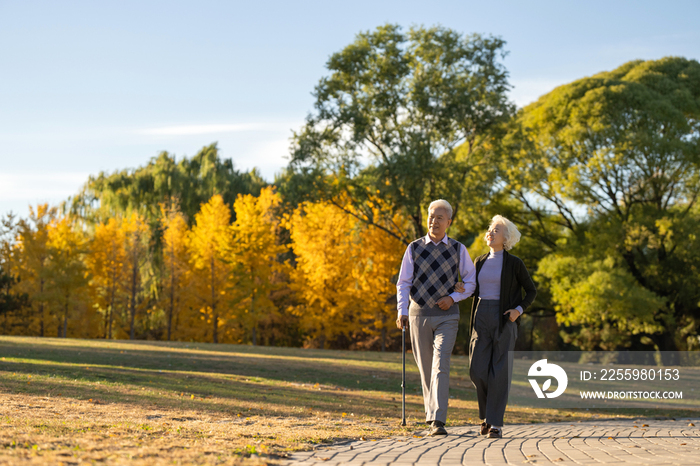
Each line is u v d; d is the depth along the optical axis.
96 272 38.81
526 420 7.48
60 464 2.84
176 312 38.50
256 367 13.94
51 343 17.95
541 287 29.59
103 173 40.50
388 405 8.49
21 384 7.32
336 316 31.80
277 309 38.03
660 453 3.97
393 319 32.56
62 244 36.41
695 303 27.17
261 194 40.50
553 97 28.39
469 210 25.92
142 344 20.91
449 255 5.13
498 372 4.92
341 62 24.72
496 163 24.55
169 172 39.69
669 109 25.91
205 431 4.68
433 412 4.97
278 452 3.75
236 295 34.50
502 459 3.60
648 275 26.45
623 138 25.34
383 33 24.64
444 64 24.44
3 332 36.81
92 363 12.55
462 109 22.98
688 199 27.36
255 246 34.50
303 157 24.47
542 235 30.81
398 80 24.48
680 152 25.11
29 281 35.69
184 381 9.51
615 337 28.61
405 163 22.36
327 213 31.12
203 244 36.00
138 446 3.61
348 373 14.09
